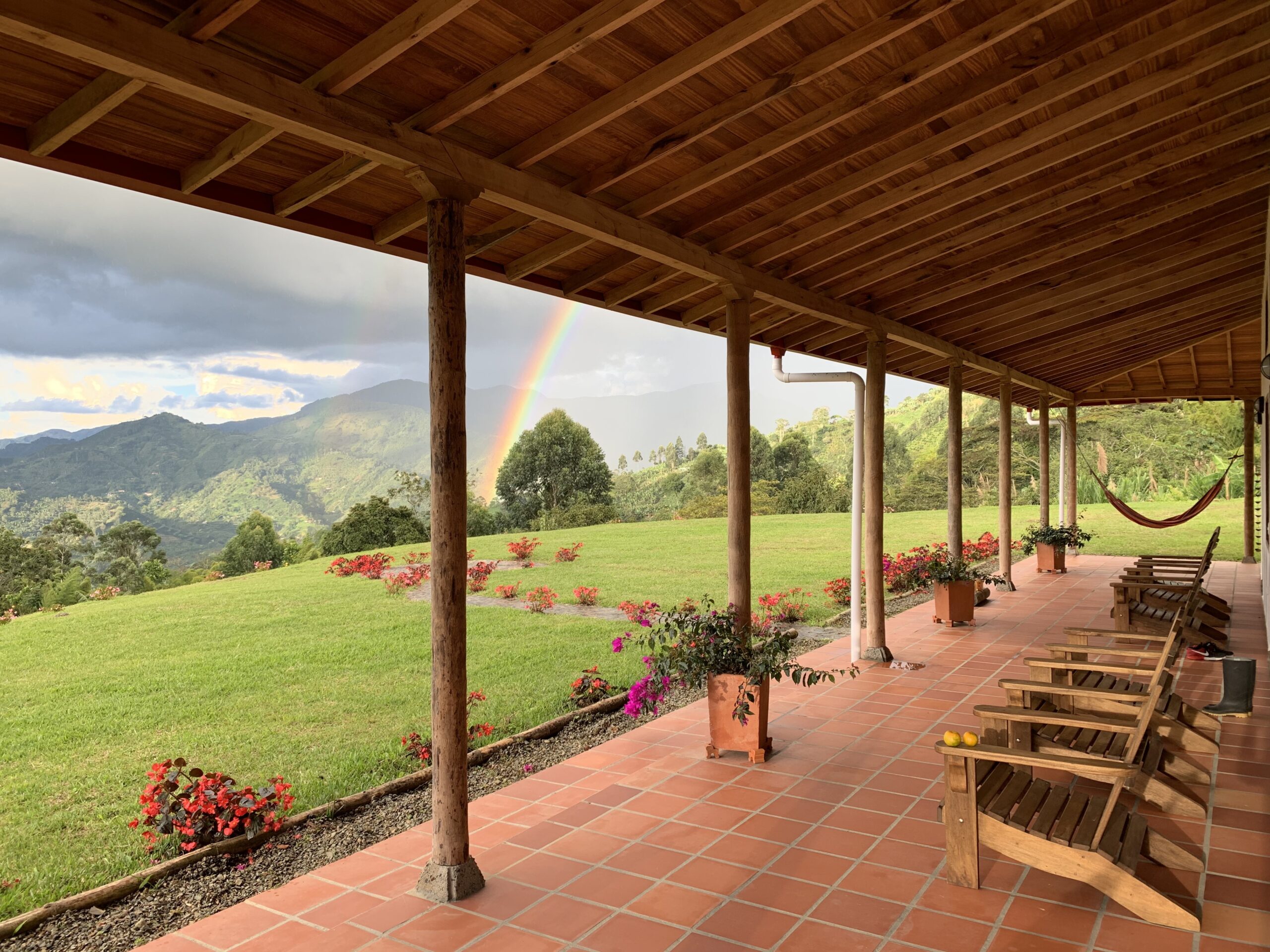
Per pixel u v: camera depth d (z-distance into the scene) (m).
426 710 6.95
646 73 2.95
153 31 2.16
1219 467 29.45
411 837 3.84
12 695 7.99
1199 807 3.70
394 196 3.43
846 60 2.99
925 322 7.65
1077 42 3.33
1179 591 8.07
